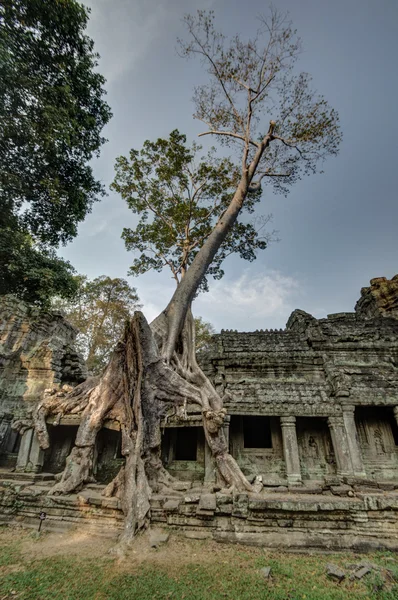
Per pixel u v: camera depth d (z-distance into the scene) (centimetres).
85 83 1547
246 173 1600
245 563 729
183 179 2066
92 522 931
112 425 1163
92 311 3409
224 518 904
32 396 1673
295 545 827
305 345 1795
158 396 1155
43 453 1399
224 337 1961
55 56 1390
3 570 671
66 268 2144
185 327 1453
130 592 582
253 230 2155
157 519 929
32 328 1864
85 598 558
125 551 764
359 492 1121
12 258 1828
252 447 1609
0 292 1930
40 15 1272
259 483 1096
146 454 1075
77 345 3238
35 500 1015
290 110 1705
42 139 1330
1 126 1241
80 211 1750
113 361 1198
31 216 1698
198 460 1536
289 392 1481
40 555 755
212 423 1137
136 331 1135
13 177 1398
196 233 2091
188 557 756
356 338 1753
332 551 813
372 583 624
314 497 1040
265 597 578
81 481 1066
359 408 1572
